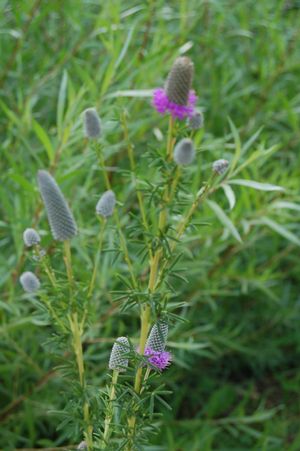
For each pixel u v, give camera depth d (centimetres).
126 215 83
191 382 111
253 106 114
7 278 78
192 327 107
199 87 115
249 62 124
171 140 51
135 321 96
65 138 75
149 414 51
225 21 121
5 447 84
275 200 84
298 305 111
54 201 51
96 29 97
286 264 120
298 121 114
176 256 55
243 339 108
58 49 105
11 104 103
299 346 112
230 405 112
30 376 90
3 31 93
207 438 89
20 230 77
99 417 53
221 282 96
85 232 79
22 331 88
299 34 113
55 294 54
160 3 94
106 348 94
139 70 83
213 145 82
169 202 51
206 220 82
